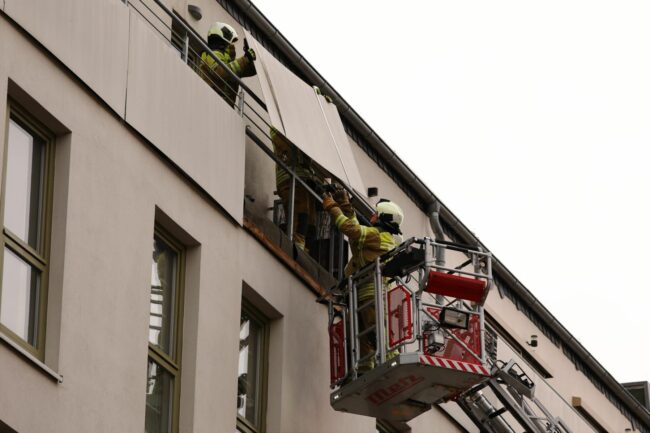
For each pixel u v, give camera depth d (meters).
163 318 19.09
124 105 18.52
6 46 16.92
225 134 20.50
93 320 17.33
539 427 24.73
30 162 17.28
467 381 20.39
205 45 21.30
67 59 17.70
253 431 20.39
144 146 18.83
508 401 24.36
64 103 17.59
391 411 21.27
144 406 17.86
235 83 22.27
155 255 19.09
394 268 20.41
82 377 16.97
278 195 22.83
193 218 19.56
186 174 19.48
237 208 20.41
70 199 17.36
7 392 15.84
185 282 19.48
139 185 18.56
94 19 18.27
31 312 16.88
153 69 19.16
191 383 19.02
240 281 20.23
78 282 17.22
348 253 23.56
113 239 17.92
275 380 20.88
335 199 21.97
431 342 20.23
